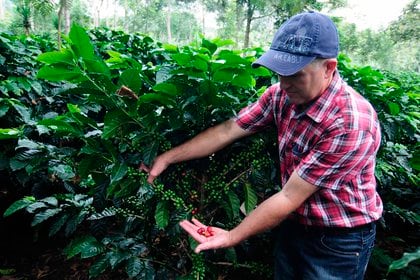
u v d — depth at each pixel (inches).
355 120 46.9
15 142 85.4
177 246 65.7
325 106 48.1
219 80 52.5
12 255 99.0
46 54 42.1
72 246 60.0
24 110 86.7
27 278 91.3
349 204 52.6
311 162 48.1
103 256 59.4
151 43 138.9
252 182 63.2
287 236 63.1
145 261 59.7
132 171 55.2
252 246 76.0
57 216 82.2
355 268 57.4
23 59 103.4
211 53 57.3
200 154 57.0
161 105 54.5
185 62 50.0
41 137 92.1
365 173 52.9
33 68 105.6
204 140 56.5
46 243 104.9
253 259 79.7
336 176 48.6
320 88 47.1
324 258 57.3
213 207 66.2
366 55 1198.9
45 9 287.1
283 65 44.0
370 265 86.4
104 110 118.9
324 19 44.6
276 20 708.0
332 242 55.7
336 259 56.4
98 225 67.6
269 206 49.0
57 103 105.3
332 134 47.4
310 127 49.9
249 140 62.2
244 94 68.0
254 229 49.7
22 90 97.4
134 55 126.3
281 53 44.9
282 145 56.0
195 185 64.1
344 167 48.0
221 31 1155.3
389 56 1187.3
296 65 43.4
